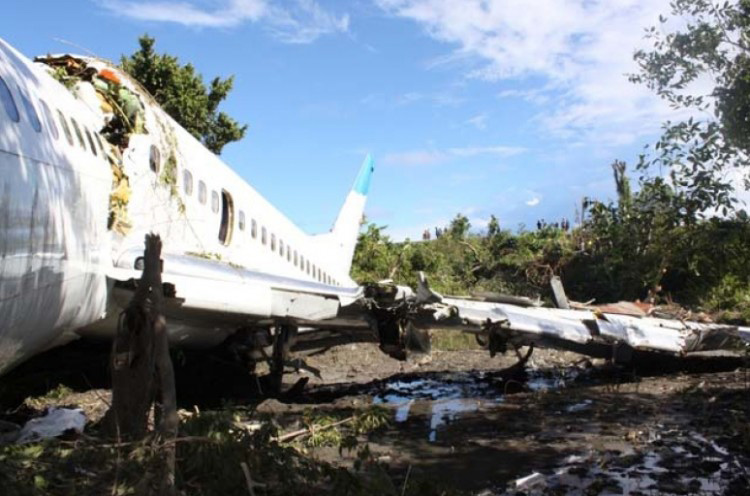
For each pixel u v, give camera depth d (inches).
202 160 400.5
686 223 278.4
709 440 260.2
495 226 1453.0
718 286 792.3
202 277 299.9
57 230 187.2
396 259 1162.6
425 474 217.5
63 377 349.1
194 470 157.2
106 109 301.4
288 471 158.6
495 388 408.2
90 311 232.2
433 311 350.9
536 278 1181.1
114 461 148.3
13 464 135.0
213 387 394.9
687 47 259.6
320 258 716.0
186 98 786.8
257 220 488.1
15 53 223.0
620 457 237.8
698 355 504.1
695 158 262.1
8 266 155.6
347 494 156.8
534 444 260.2
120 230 278.4
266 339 390.6
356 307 351.3
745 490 198.1
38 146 181.5
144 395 179.9
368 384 426.0
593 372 471.2
